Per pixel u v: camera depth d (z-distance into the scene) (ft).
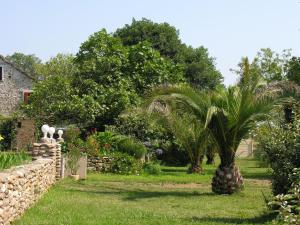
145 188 60.80
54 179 57.98
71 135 86.74
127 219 35.81
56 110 110.22
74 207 40.45
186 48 188.96
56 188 54.29
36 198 41.93
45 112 113.09
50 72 181.88
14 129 123.34
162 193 55.47
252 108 54.19
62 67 180.14
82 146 82.38
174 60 182.60
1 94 153.79
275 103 53.57
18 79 154.40
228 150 56.29
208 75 187.73
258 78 55.93
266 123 53.62
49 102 113.09
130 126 104.47
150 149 104.94
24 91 153.58
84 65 117.08
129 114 99.45
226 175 55.67
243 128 55.06
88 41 120.67
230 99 55.06
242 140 56.49
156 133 105.70
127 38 180.55
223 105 55.42
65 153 69.36
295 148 35.96
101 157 81.76
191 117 60.85
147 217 37.19
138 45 122.83
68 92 112.57
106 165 81.46
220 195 54.60
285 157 36.01
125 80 116.57
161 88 57.36
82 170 67.97
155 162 102.06
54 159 57.77
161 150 109.19
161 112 66.33
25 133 123.03
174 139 106.32
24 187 35.58
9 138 123.54
